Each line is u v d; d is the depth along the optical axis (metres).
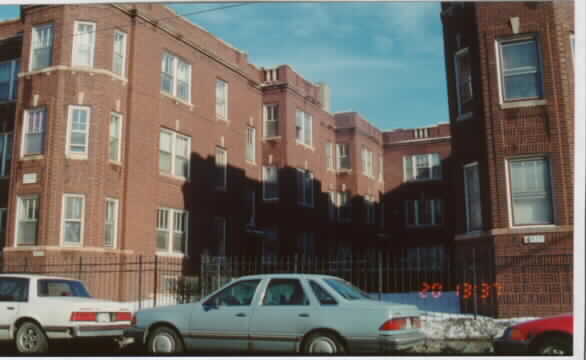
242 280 10.98
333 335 9.79
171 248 24.64
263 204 32.38
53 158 21.12
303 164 34.16
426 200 42.03
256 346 10.27
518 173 16.48
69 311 11.72
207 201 27.05
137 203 22.89
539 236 15.73
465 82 18.52
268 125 33.09
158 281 23.36
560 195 15.73
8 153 24.69
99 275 20.97
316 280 10.41
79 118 21.72
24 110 22.08
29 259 20.67
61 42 21.89
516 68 16.92
